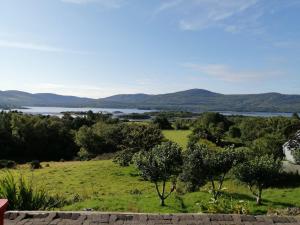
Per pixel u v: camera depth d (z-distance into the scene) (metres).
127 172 52.88
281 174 39.16
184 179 34.31
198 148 34.09
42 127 91.75
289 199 31.58
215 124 111.19
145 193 37.44
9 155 86.81
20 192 12.09
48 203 13.33
